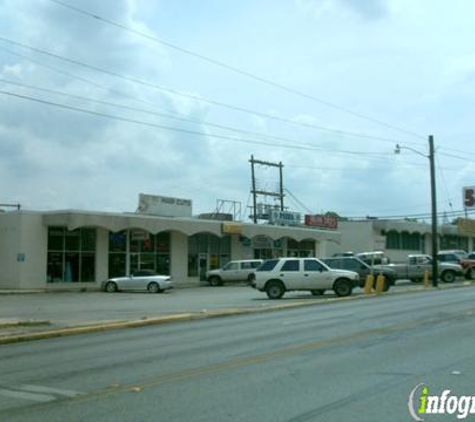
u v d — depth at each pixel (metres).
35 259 41.06
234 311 22.59
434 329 15.52
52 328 17.91
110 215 42.47
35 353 13.65
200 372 10.34
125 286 40.50
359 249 67.88
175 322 20.27
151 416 7.56
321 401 8.10
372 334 14.83
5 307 27.81
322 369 10.34
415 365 10.53
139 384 9.49
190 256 50.66
